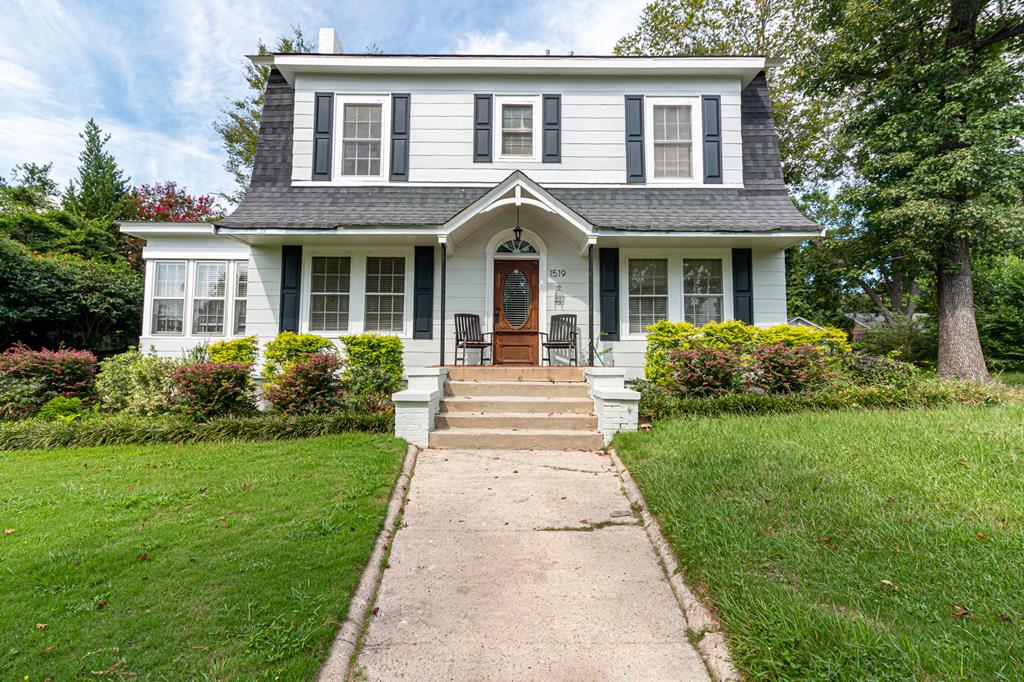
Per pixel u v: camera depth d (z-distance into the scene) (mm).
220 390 7414
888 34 11531
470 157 10453
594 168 10461
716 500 3998
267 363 9086
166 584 2975
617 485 5023
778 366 7820
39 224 20297
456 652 2568
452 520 4199
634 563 3494
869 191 11820
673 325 8977
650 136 10516
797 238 9094
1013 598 2604
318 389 7586
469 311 9961
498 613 2918
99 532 3729
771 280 9922
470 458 5957
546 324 9969
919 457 4637
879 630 2365
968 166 10180
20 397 8438
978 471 4250
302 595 2863
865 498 3844
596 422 6824
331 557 3330
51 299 14266
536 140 10516
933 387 7645
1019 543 3107
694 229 8867
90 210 23469
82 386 9070
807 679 2127
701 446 5320
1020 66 11078
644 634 2723
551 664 2479
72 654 2361
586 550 3684
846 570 2945
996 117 10227
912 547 3150
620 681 2361
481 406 7309
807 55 13711
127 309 15945
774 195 10203
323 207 9766
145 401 8148
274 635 2494
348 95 10477
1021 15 10914
